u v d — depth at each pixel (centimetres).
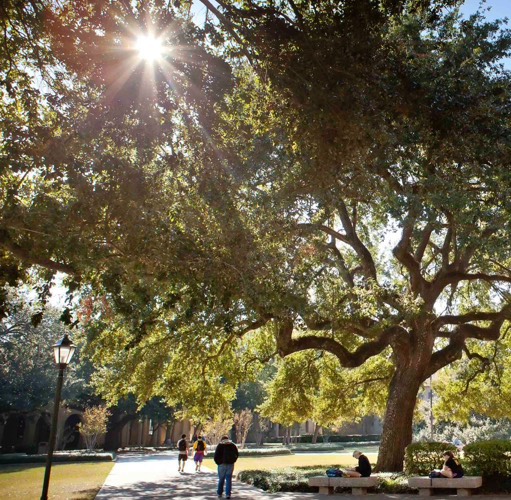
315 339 1869
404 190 1151
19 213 939
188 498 1416
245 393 6062
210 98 992
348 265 2281
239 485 1788
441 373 2853
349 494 1468
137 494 1541
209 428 4816
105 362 2042
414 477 1438
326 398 2597
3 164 891
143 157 979
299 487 1588
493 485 1441
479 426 4712
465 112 1005
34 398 4503
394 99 994
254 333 2316
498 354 2577
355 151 1066
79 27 914
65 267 1028
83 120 930
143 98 927
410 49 1056
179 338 1944
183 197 1134
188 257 1047
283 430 7862
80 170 930
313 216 1331
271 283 1127
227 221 1077
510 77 1117
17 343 4559
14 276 1080
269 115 1145
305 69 985
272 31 977
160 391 2191
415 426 5809
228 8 987
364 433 8794
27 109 974
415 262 1944
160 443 6962
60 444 5119
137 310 1143
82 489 1703
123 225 991
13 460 3484
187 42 955
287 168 1154
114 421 5706
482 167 1078
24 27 958
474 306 2473
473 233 1255
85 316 1387
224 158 1082
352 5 946
